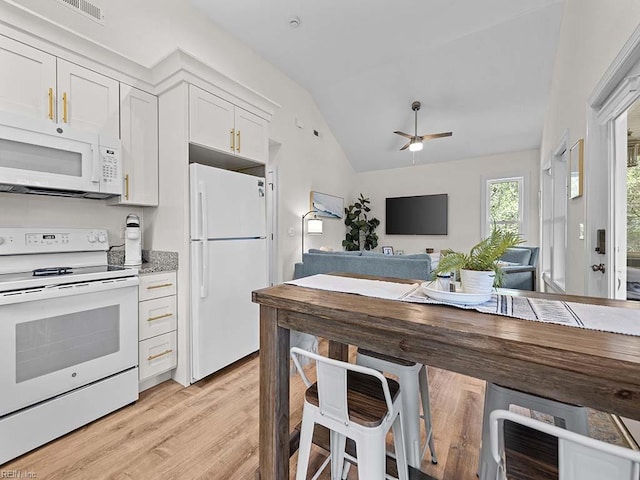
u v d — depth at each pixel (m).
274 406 1.20
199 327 2.19
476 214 5.66
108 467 1.42
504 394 1.11
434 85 4.24
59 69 1.82
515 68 3.75
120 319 1.88
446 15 3.15
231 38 3.41
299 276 4.24
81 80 1.92
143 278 2.03
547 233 4.27
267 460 1.23
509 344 0.72
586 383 0.66
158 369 2.12
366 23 3.24
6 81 1.63
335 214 5.86
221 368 2.38
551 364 0.67
